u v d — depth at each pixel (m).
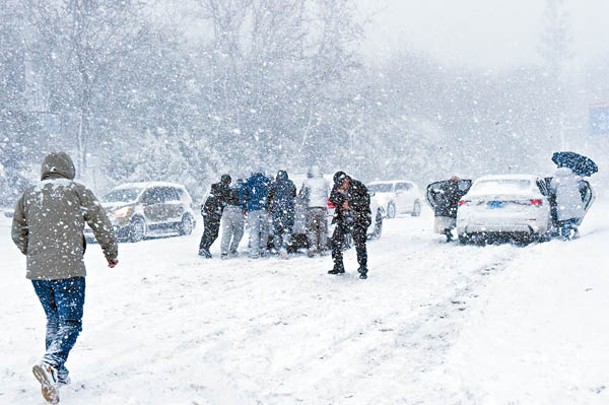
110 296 8.64
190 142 34.81
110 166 33.69
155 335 6.53
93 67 32.72
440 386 4.72
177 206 19.30
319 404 4.53
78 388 4.86
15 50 34.53
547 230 13.95
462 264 11.14
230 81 40.88
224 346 6.09
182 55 41.25
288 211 12.64
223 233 12.80
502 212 13.78
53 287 4.78
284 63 41.91
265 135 40.19
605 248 11.44
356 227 9.86
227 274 10.49
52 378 4.33
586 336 5.56
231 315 7.43
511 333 5.93
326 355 5.73
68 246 4.77
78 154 32.34
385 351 5.77
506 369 4.88
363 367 5.33
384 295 8.40
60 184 4.87
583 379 4.48
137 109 37.53
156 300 8.35
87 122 32.62
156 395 4.74
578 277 8.58
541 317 6.44
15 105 32.94
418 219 24.80
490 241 14.97
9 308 7.96
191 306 7.96
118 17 33.75
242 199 12.87
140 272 10.81
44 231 4.74
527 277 9.16
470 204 14.11
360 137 46.94
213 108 40.34
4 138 30.47
